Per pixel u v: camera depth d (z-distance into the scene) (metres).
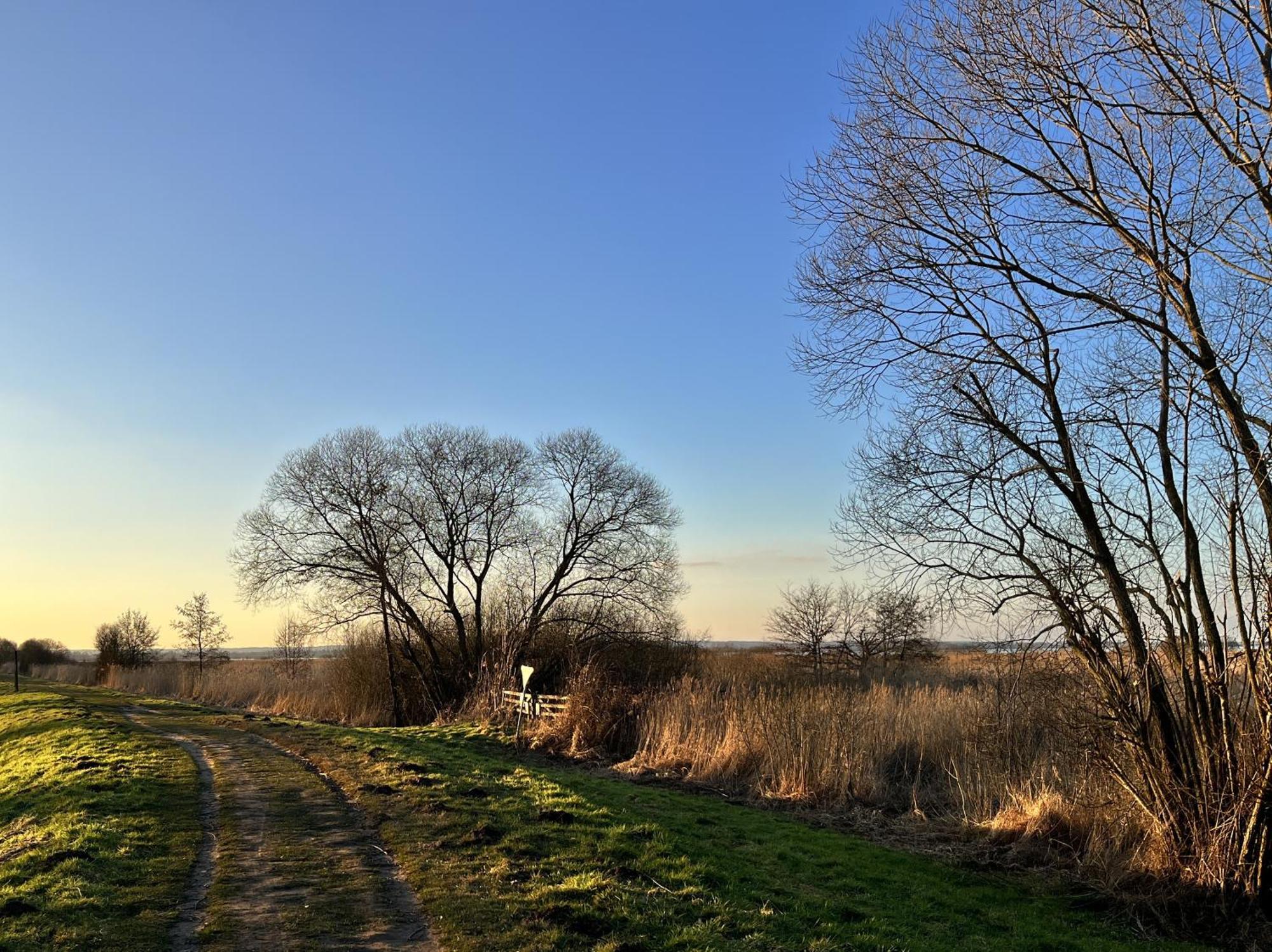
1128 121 10.14
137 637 70.94
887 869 11.50
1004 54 10.08
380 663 38.88
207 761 16.31
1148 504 10.90
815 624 39.59
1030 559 11.22
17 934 7.00
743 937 7.52
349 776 14.47
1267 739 9.64
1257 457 9.51
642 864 9.49
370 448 38.00
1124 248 10.45
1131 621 10.87
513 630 37.09
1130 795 11.38
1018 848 12.71
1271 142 8.87
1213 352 9.88
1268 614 9.66
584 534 39.47
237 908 7.75
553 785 14.15
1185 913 9.93
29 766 16.45
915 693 21.84
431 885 8.36
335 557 37.34
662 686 25.84
